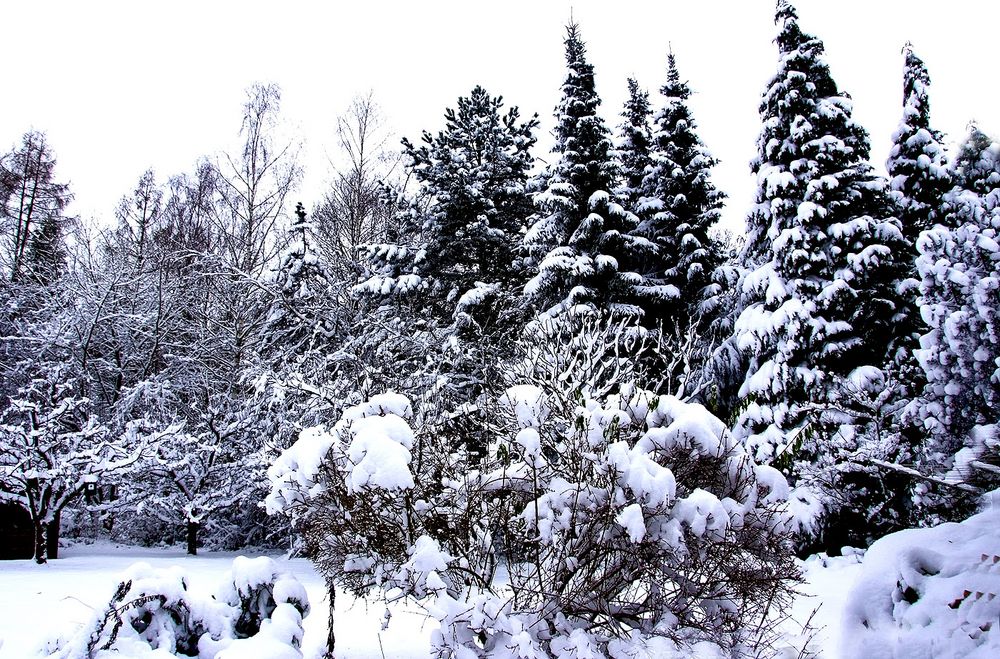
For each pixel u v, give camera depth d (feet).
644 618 15.84
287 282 68.69
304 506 17.37
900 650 11.96
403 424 16.26
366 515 16.03
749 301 52.85
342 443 17.33
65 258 83.61
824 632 20.85
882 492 35.88
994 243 32.27
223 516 58.49
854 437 38.29
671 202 60.85
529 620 15.02
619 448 15.58
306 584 35.99
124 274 70.74
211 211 85.61
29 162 88.89
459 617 14.03
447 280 63.67
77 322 64.80
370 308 63.10
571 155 57.72
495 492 17.29
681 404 18.13
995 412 31.07
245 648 13.03
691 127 62.80
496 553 16.99
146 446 45.34
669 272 56.65
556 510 15.88
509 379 28.48
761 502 16.99
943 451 32.04
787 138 51.88
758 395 47.03
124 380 67.41
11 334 66.69
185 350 69.21
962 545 13.33
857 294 46.24
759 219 52.75
